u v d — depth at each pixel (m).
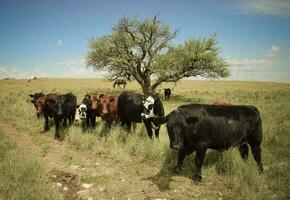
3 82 59.97
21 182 7.00
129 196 6.72
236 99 30.69
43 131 13.22
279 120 15.05
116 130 11.28
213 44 32.12
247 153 8.32
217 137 7.26
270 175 7.54
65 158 9.41
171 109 20.97
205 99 32.00
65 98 12.38
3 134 11.70
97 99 12.24
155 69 31.80
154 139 9.92
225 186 7.07
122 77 37.00
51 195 6.54
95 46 33.59
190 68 32.81
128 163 8.82
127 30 33.28
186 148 7.49
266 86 64.38
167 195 6.72
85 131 12.55
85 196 6.78
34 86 52.50
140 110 10.71
